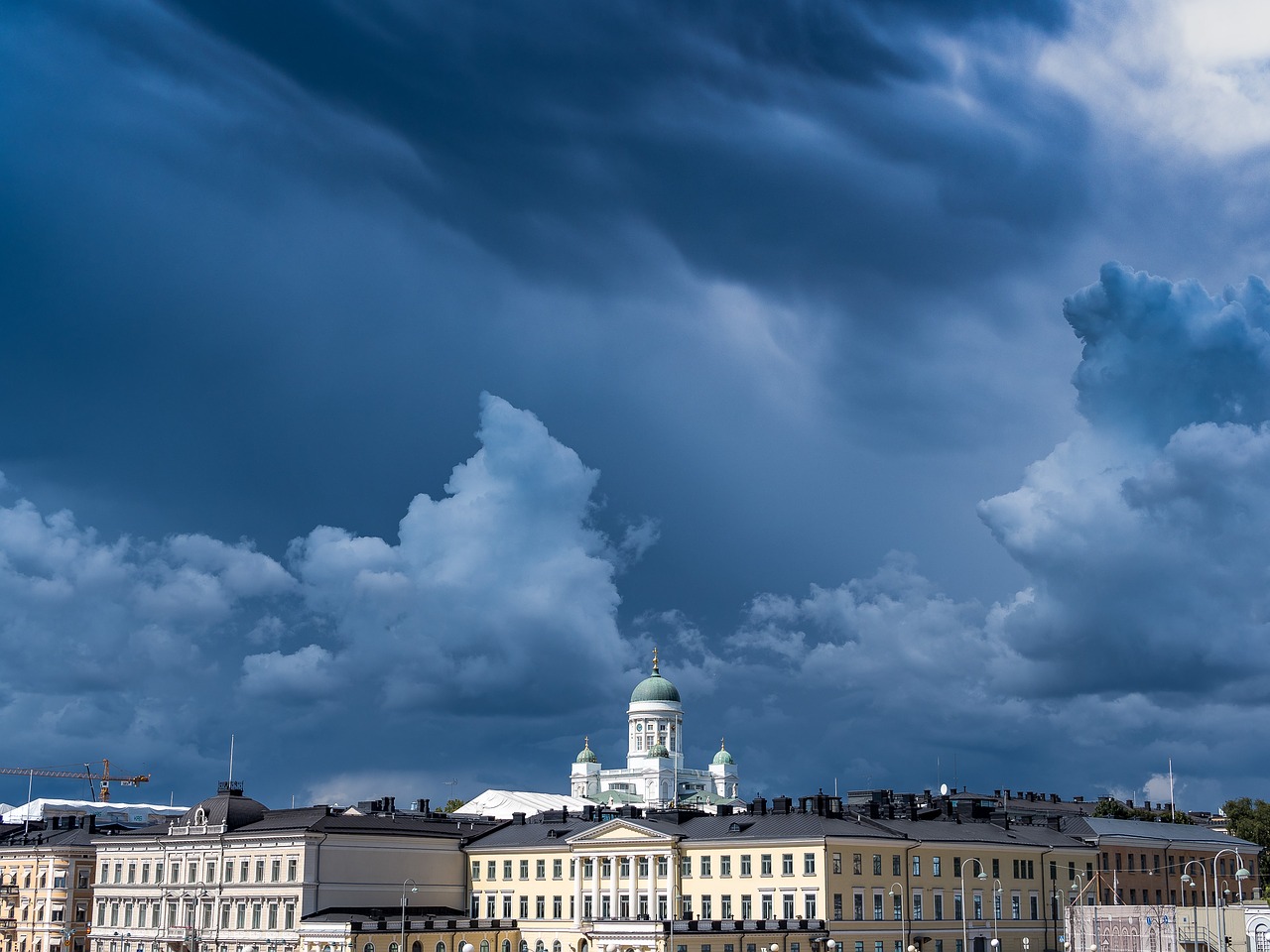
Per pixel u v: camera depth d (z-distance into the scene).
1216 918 185.50
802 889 188.88
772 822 198.25
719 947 180.62
